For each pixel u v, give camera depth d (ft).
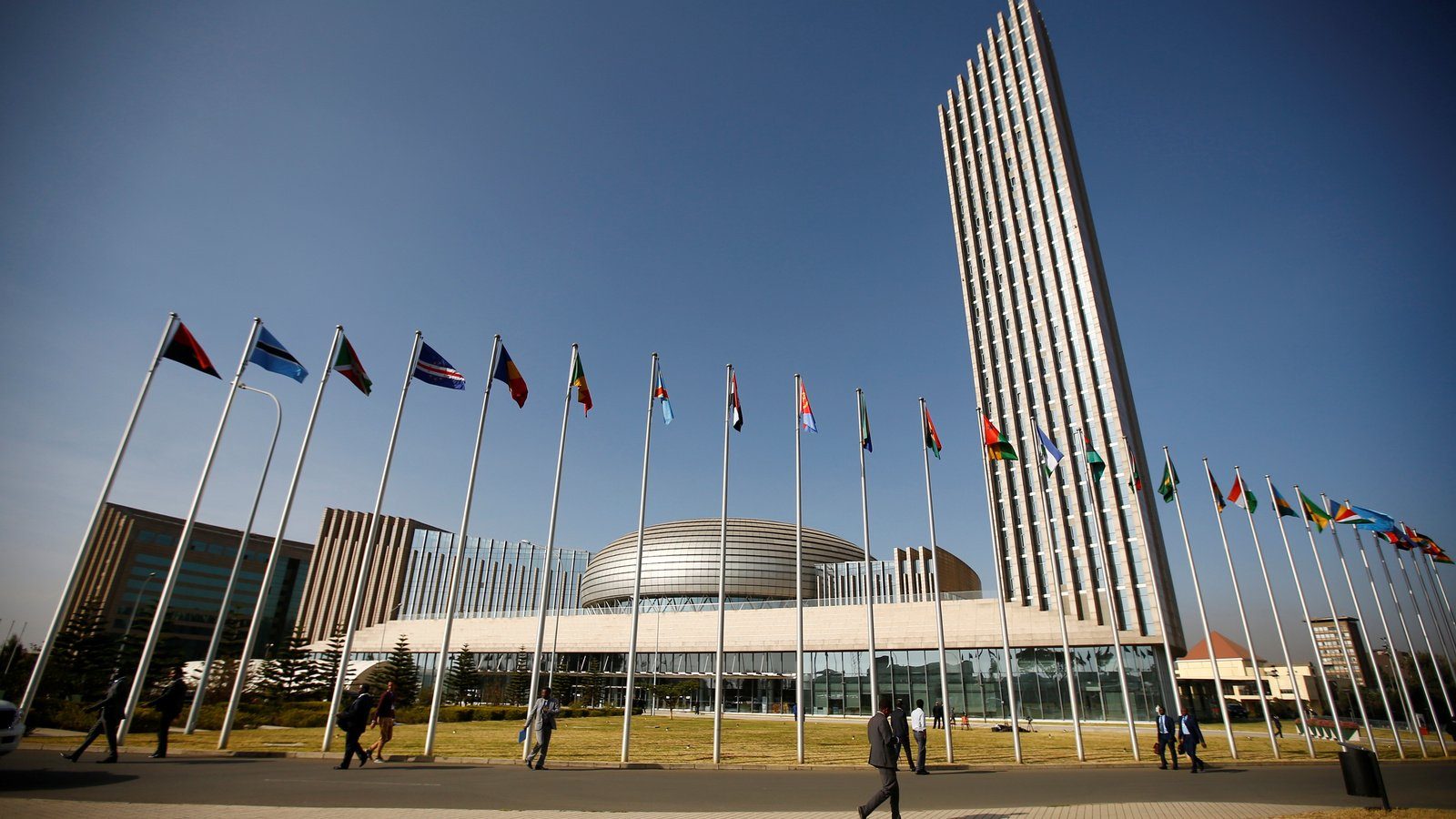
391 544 384.27
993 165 268.62
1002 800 64.18
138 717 103.50
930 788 72.02
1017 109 264.72
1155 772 91.56
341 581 385.50
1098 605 200.85
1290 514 137.90
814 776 80.02
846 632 242.58
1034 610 212.23
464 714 169.99
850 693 236.63
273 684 235.61
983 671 217.97
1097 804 62.54
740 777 77.66
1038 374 232.73
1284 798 67.15
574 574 382.42
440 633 321.93
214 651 104.42
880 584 292.61
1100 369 216.95
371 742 103.30
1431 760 120.16
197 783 59.21
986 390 248.11
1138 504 199.82
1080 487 212.64
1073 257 232.94
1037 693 207.82
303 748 87.66
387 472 94.38
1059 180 244.01
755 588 312.71
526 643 300.81
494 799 57.06
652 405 102.58
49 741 86.12
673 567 323.37
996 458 111.75
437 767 77.61
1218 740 155.53
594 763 82.74
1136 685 193.67
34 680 71.77
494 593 356.79
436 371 99.35
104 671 211.82
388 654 329.72
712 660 263.70
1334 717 132.77
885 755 48.16
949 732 95.25
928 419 110.42
